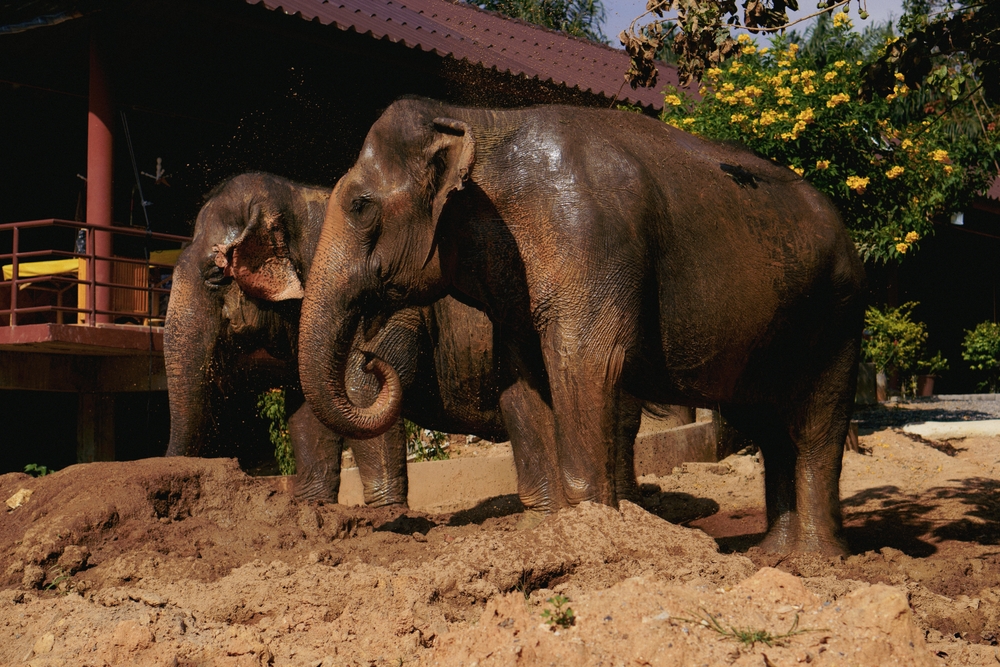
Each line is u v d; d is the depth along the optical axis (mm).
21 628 5027
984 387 24391
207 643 4566
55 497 6715
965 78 8336
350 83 14992
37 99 15578
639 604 4250
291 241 8836
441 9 17547
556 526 5578
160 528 6469
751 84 11445
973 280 26672
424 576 5098
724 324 6398
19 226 12172
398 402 6352
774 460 7203
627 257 5895
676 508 9242
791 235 6594
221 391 9188
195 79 14922
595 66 17250
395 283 6156
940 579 6086
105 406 13078
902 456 12156
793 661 3836
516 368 6750
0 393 14305
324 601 5047
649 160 6312
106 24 13047
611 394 5867
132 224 15500
